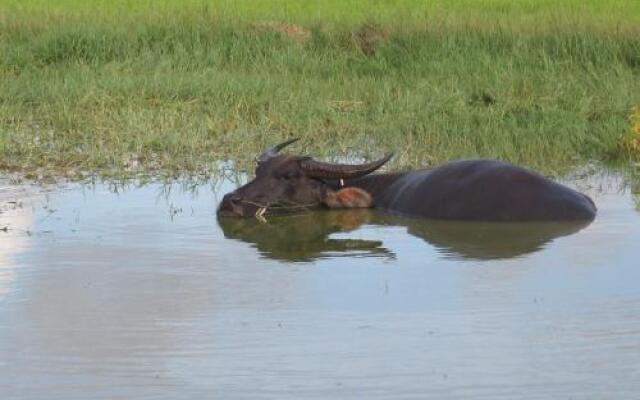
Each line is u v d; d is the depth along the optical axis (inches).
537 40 2539.4
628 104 2065.7
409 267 1243.8
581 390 894.4
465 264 1250.0
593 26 2625.5
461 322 1045.2
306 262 1275.8
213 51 2541.8
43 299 1130.7
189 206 1545.3
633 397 882.1
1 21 2746.1
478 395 886.4
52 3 3282.5
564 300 1105.4
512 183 1470.2
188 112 2106.3
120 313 1084.5
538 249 1309.1
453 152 1809.8
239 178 1690.5
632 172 1722.4
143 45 2596.0
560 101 2133.4
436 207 1483.8
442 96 2158.0
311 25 2805.1
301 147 1873.8
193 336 1017.5
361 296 1132.5
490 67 2370.8
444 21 2743.6
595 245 1318.9
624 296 1114.7
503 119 2015.3
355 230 1440.7
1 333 1030.4
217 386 906.1
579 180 1672.0
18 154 1835.6
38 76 2391.7
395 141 1884.8
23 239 1365.7
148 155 1834.4
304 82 2338.8
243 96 2170.3
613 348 976.3
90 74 2356.1
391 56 2524.6
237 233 1419.8
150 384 911.7
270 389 900.0
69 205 1541.6
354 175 1553.9
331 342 997.8
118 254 1301.7
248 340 1005.8
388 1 3422.7
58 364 956.0
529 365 941.2
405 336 1010.1
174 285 1178.6
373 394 888.9
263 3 3368.6
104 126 2007.9
